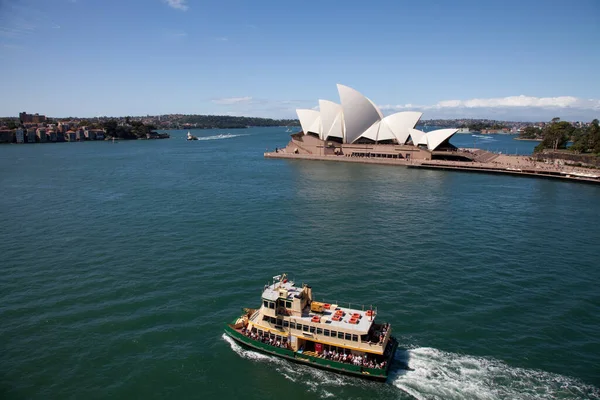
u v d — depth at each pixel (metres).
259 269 50.41
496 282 47.00
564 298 43.25
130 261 53.28
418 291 44.50
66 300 42.81
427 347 34.62
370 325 32.84
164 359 33.47
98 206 86.06
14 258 54.78
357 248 58.12
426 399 29.22
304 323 33.44
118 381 30.97
